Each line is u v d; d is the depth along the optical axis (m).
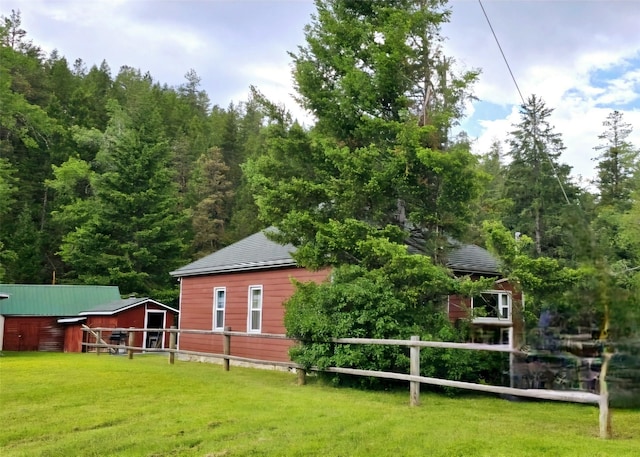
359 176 11.18
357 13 12.47
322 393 9.22
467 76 11.37
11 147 36.09
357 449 5.45
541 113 32.66
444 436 5.90
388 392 9.58
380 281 10.28
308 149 12.15
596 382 6.68
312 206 11.97
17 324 24.73
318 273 14.20
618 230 18.16
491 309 14.02
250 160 12.88
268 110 12.53
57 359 15.68
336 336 9.97
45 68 50.81
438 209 11.48
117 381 10.00
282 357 14.80
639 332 5.84
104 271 32.88
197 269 18.98
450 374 9.94
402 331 9.95
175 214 37.59
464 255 14.73
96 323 23.59
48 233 36.31
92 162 37.94
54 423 6.80
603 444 5.49
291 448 5.52
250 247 18.22
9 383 9.70
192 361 16.44
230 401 8.14
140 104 43.09
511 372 9.15
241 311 16.91
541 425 6.67
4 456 5.49
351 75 11.39
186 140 51.75
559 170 31.42
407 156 10.93
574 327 6.68
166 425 6.61
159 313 24.34
